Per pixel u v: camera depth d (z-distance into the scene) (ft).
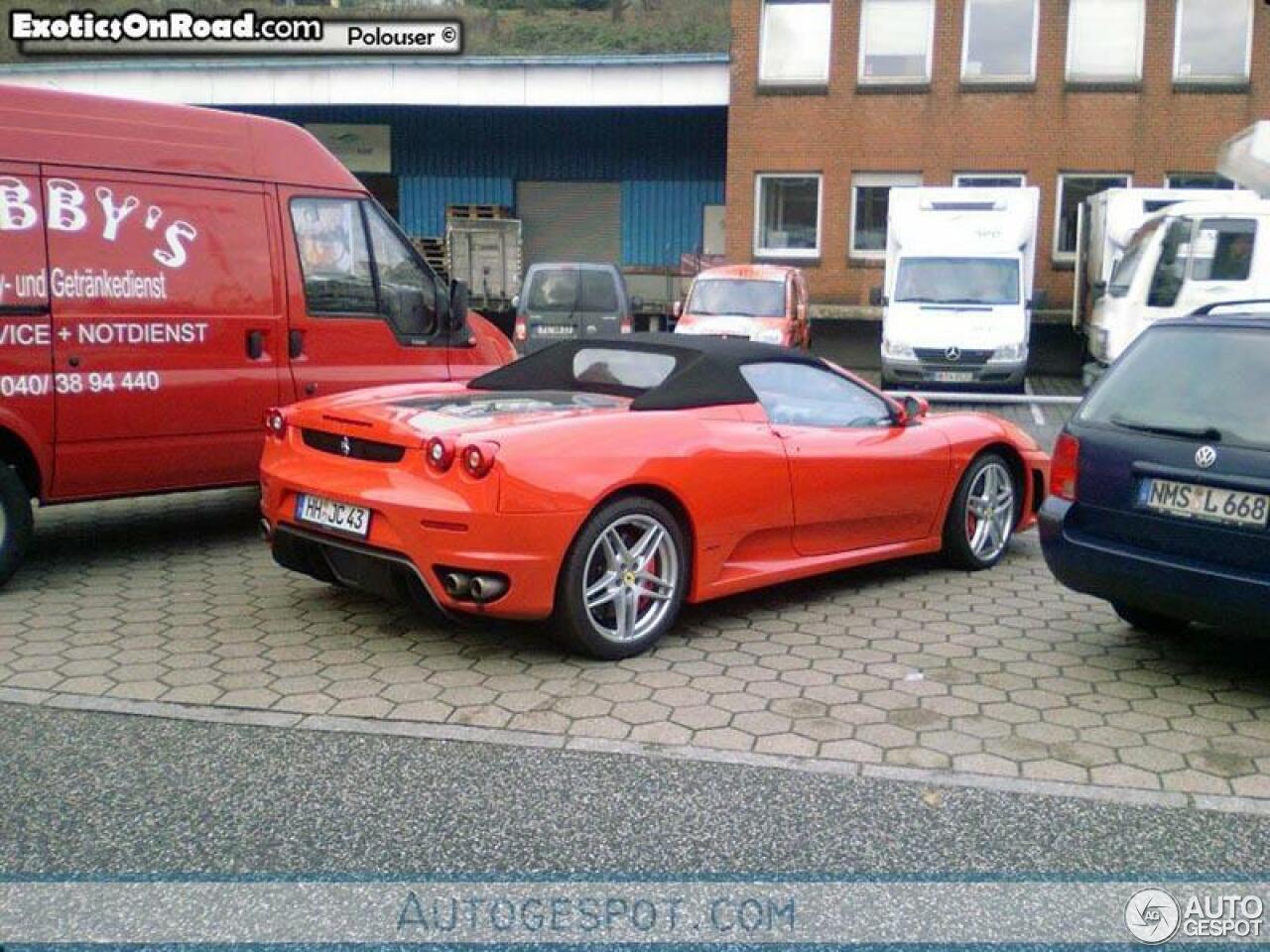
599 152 96.58
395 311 26.23
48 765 13.58
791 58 82.58
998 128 80.48
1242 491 15.58
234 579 21.99
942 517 22.39
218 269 23.02
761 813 12.59
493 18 128.16
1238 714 15.72
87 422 21.30
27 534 21.01
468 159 97.91
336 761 13.78
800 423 20.06
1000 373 55.98
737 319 58.03
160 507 28.96
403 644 18.10
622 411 18.19
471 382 21.12
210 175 22.89
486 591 16.20
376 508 16.75
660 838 12.03
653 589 17.97
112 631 18.67
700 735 14.66
